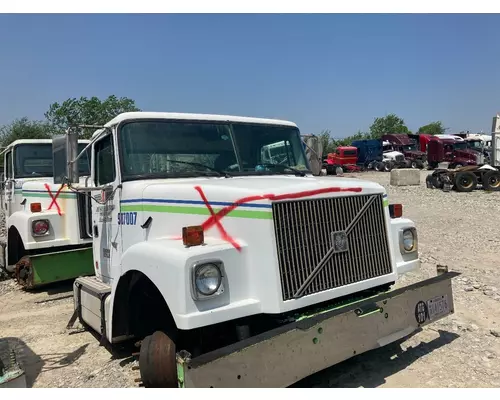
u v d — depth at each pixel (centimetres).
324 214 377
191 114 495
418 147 4628
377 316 394
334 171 4109
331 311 364
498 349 486
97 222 538
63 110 3003
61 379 451
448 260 888
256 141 515
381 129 8250
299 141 556
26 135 3203
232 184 395
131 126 467
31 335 580
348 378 425
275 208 350
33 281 741
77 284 556
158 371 366
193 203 393
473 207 1669
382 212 421
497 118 2658
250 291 351
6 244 868
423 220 1408
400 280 725
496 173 2234
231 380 312
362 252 400
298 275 356
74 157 472
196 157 478
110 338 441
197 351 381
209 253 337
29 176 910
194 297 324
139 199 443
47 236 762
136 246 392
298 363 342
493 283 724
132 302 439
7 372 408
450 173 2262
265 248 346
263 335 330
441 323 561
